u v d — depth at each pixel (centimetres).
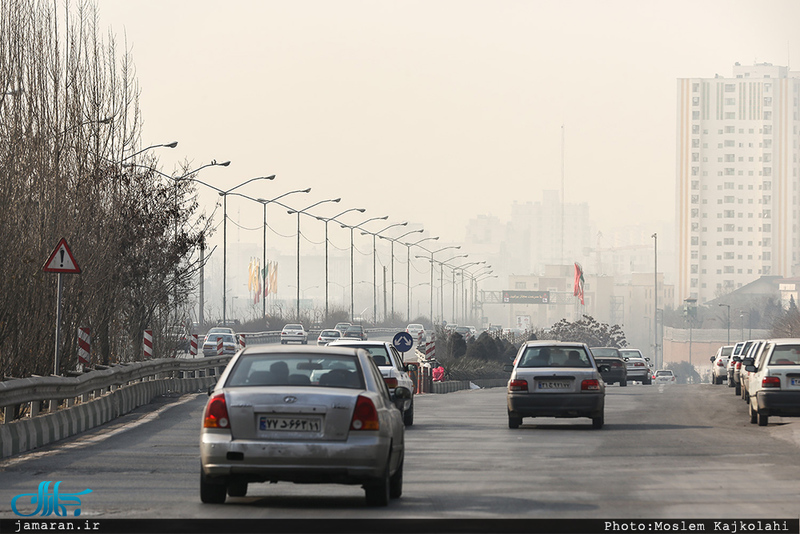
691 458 4006
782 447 4434
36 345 5750
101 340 7700
